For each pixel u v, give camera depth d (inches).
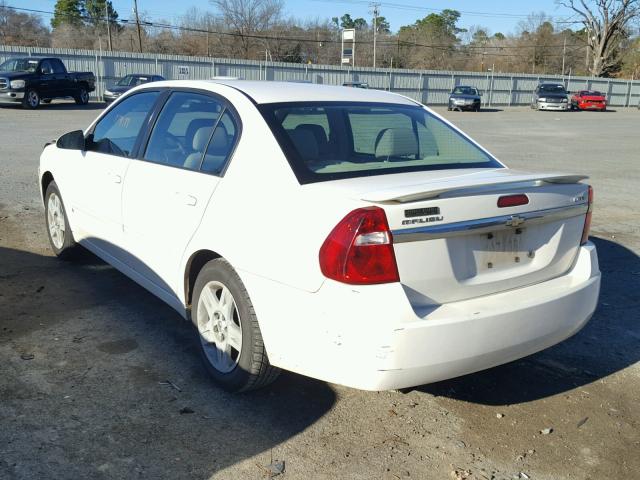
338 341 113.1
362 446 125.7
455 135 164.7
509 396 148.3
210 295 144.2
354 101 160.1
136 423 129.6
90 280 210.8
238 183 135.6
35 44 3073.3
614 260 263.3
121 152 181.2
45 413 131.3
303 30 3213.6
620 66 2940.5
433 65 3627.0
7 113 901.8
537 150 684.7
